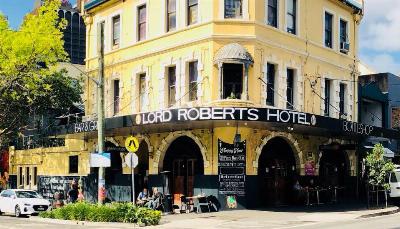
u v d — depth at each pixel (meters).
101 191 22.55
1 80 30.41
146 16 29.83
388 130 31.84
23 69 30.16
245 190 25.47
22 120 34.41
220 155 25.45
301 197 28.33
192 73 27.00
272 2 27.61
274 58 26.92
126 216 20.73
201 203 24.78
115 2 32.16
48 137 35.62
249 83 25.33
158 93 28.45
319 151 30.27
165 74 28.23
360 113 35.53
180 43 27.08
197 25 26.41
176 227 19.27
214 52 25.53
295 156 28.91
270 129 26.72
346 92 32.88
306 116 24.12
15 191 28.67
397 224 18.62
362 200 31.84
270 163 28.12
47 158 37.88
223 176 25.34
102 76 22.84
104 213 21.16
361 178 33.16
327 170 31.73
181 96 26.92
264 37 26.34
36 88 32.31
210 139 25.73
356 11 33.84
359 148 33.06
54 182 36.62
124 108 30.69
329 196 30.56
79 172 34.25
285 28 27.97
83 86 36.59
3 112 33.12
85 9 34.25
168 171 26.95
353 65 33.56
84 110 36.34
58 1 30.47
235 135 25.30
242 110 22.67
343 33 33.19
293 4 29.03
